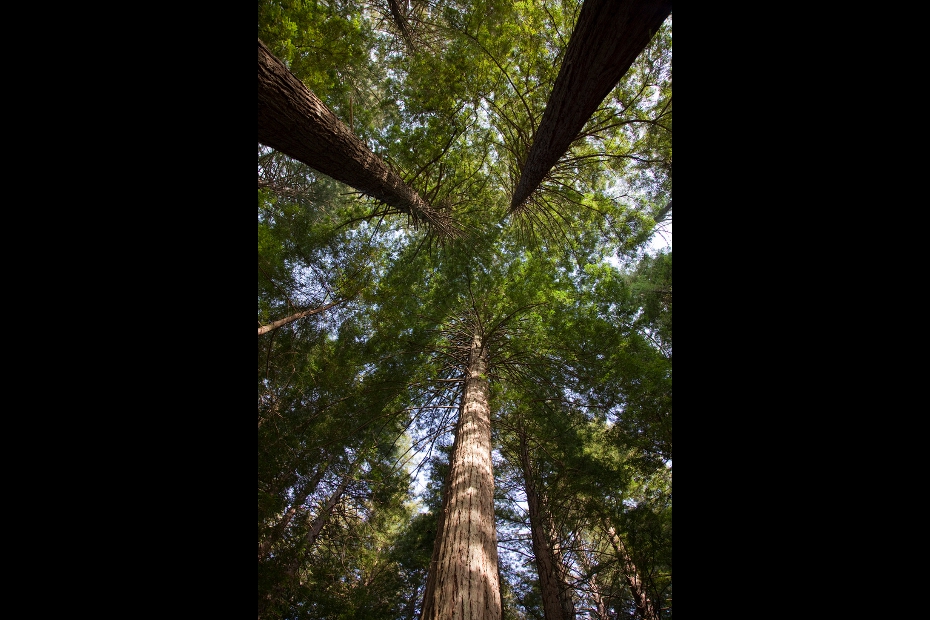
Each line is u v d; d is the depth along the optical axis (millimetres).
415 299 7145
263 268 5531
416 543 8977
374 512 8227
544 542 7148
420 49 8422
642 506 5590
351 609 5613
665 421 5465
